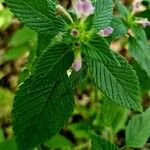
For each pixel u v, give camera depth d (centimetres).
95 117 46
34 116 23
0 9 55
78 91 52
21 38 45
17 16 22
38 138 23
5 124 49
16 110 23
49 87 23
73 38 22
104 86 22
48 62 22
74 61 22
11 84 54
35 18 22
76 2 23
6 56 47
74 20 23
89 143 46
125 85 23
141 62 31
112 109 35
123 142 48
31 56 32
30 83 22
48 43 27
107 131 42
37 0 22
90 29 23
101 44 22
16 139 23
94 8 23
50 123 23
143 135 32
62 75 23
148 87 34
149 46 32
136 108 23
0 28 56
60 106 23
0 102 42
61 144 41
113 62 21
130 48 31
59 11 23
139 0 32
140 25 31
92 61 22
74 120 50
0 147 29
